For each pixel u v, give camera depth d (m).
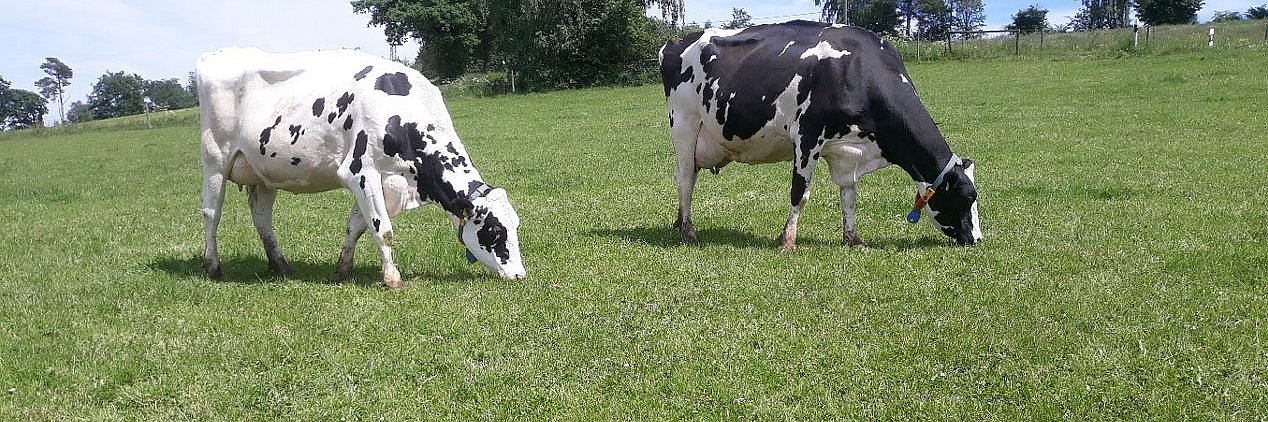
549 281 8.23
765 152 9.81
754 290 7.79
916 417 5.29
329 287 8.36
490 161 18.92
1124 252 8.59
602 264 8.95
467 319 7.21
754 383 5.83
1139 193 11.67
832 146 9.09
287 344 6.76
